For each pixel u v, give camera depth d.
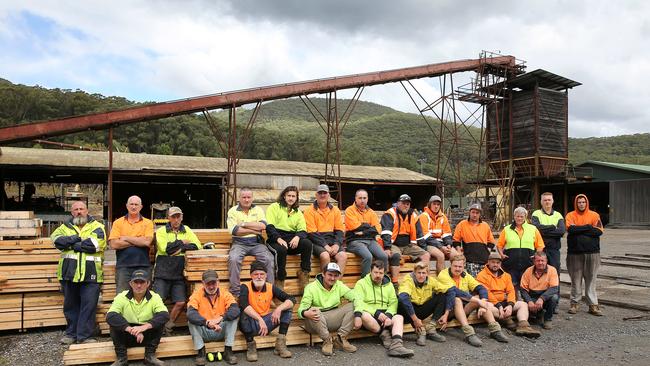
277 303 7.63
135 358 6.38
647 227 33.75
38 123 19.56
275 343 6.96
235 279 7.30
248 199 7.73
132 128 60.62
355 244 8.32
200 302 6.50
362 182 30.56
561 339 7.72
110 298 7.78
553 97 34.44
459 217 37.41
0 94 60.19
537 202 34.47
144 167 24.52
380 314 7.21
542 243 9.02
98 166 23.05
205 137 62.47
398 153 117.38
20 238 7.99
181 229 7.50
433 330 7.66
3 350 6.86
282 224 7.89
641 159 103.19
